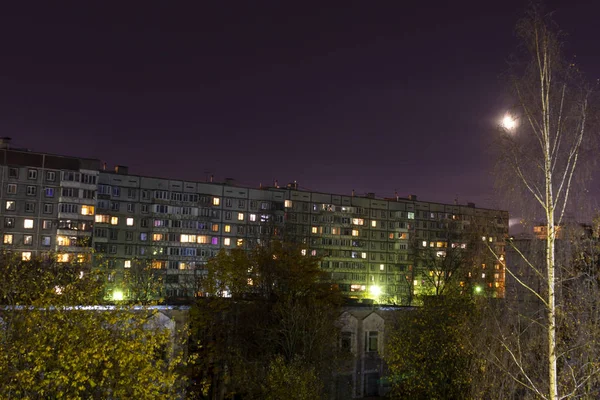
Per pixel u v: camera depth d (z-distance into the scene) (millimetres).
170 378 29156
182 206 112562
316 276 64625
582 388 24594
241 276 60750
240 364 49906
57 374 25984
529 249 26359
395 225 142000
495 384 33500
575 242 25406
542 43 20703
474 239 53375
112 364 27125
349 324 57750
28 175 93938
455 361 43750
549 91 20766
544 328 26828
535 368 29828
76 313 28453
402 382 48344
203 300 54844
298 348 51625
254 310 55812
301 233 127188
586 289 25656
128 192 107250
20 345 26641
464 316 43938
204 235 114625
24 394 26844
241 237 119250
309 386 45281
